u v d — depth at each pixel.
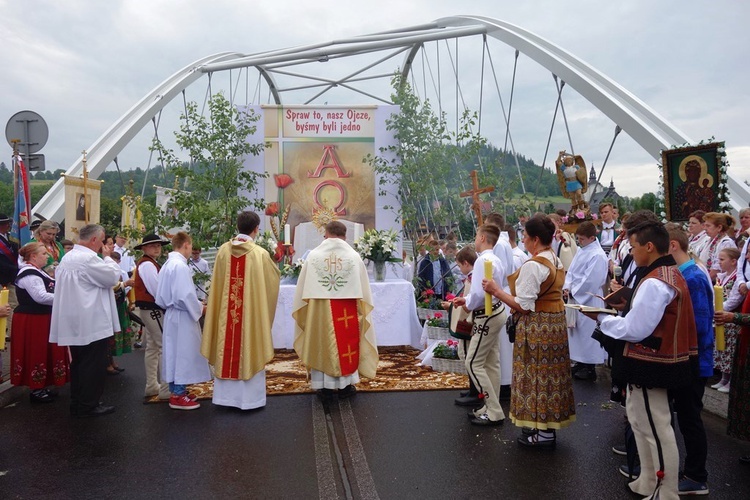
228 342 6.02
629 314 3.59
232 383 6.07
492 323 5.41
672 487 3.62
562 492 4.00
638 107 12.01
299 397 6.54
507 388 6.51
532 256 4.88
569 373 4.80
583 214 8.94
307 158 12.13
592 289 7.21
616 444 4.94
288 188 12.11
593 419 5.64
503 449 4.84
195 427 5.53
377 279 9.06
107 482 4.27
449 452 4.78
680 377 3.55
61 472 4.46
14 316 6.46
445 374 7.43
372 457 4.68
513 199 11.73
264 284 6.14
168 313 6.18
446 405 6.13
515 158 14.48
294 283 9.24
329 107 12.14
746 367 4.42
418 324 9.05
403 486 4.12
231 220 11.30
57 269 5.87
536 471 4.38
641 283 3.62
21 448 5.00
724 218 6.76
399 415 5.79
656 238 3.65
